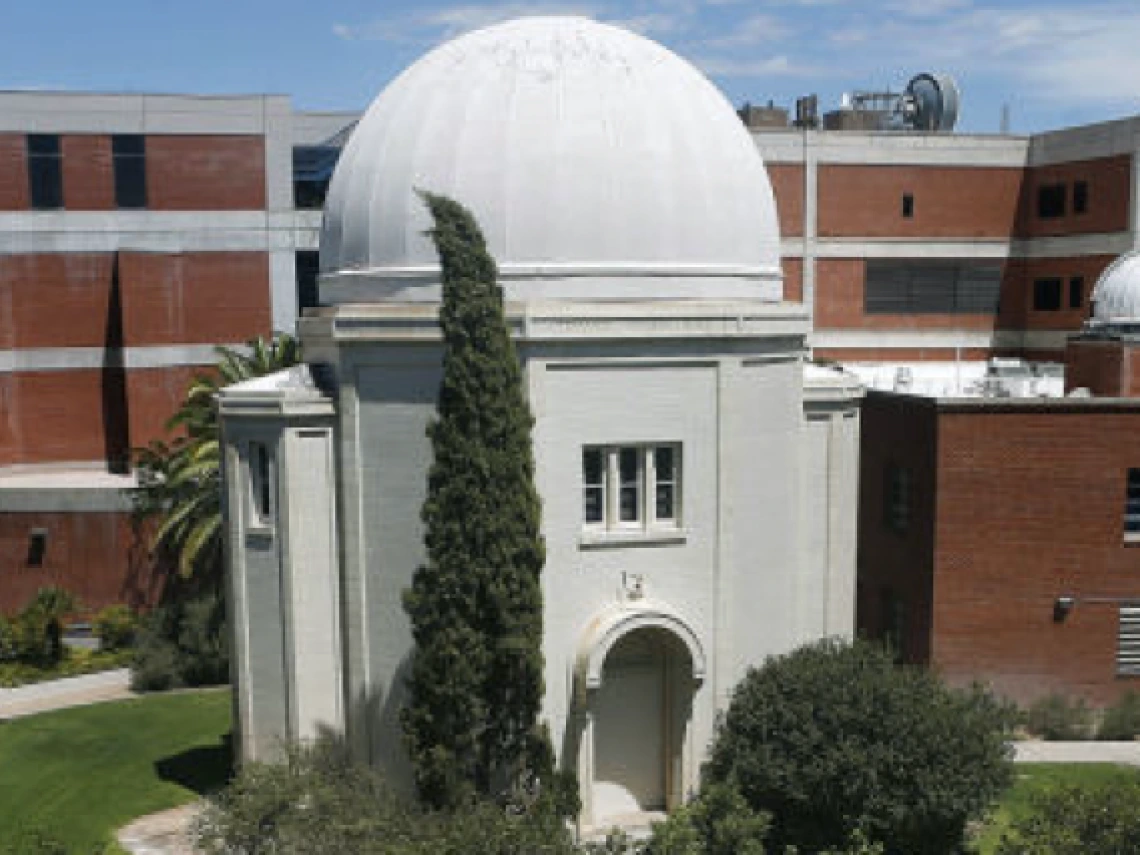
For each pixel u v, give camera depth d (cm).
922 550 2995
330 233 2450
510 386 1964
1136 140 4725
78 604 3850
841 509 2581
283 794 1700
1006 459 2917
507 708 1989
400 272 2264
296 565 2295
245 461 2323
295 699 2322
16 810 2398
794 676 2089
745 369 2294
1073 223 5056
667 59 2442
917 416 3011
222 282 4450
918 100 5712
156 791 2494
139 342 4325
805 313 2375
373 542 2270
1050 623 2970
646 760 2373
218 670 3400
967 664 2958
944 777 1900
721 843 1778
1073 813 1700
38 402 4441
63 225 4378
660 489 2284
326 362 2373
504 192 2186
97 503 3828
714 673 2330
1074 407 2916
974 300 5300
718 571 2305
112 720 3019
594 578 2219
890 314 5244
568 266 2184
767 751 1989
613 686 2331
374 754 2317
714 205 2294
